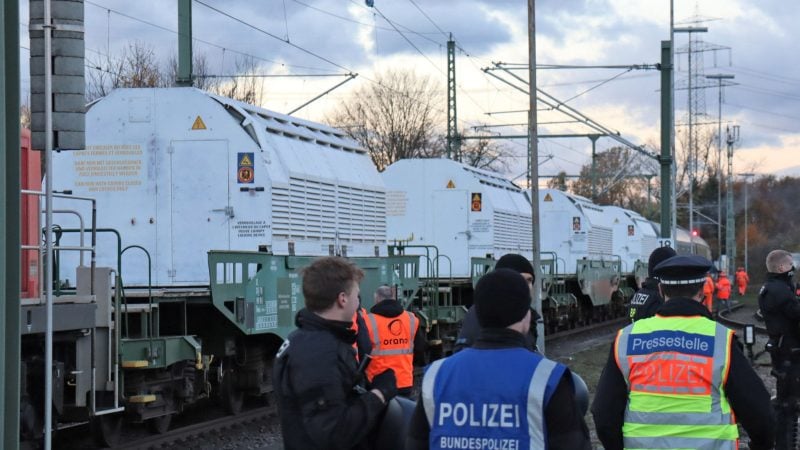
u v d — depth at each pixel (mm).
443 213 24766
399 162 25000
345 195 17641
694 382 5055
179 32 18719
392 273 18875
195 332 14250
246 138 14406
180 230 14398
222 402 14844
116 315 11172
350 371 4914
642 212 99312
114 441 12141
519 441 4070
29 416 10047
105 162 14539
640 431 5129
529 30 20234
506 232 26391
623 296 41812
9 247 3561
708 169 108562
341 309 4992
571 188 100000
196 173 14430
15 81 3557
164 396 12828
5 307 3520
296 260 15172
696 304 5297
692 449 5008
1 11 3479
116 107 14578
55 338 10141
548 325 31297
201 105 14477
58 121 6875
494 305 4262
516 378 4121
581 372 20031
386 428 5055
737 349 5113
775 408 9555
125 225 14484
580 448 4098
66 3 6930
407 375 9984
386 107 56969
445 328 22047
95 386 10867
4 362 3504
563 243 35438
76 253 14445
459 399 4172
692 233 59469
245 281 13688
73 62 6906
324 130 18641
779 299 9414
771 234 109750
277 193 14609
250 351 15039
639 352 5223
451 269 24312
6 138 3545
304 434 4906
